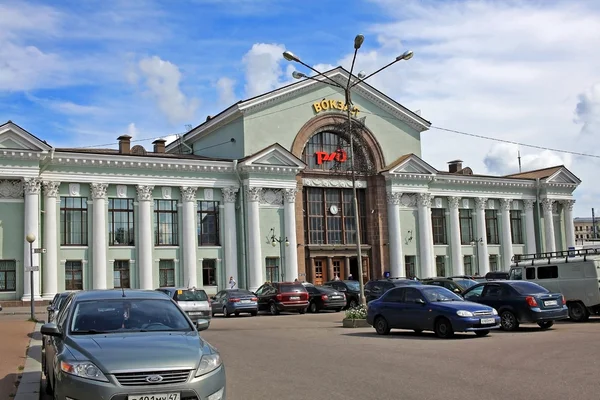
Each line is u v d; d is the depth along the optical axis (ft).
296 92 157.69
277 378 38.93
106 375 25.02
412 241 167.84
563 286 81.30
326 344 57.62
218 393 26.30
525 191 188.96
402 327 64.64
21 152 121.70
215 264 144.05
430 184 173.58
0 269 122.01
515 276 87.30
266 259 147.23
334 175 161.27
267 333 72.18
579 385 34.12
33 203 123.34
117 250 133.69
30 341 65.00
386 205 165.99
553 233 189.47
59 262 127.75
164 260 138.51
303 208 156.66
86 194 131.75
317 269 156.66
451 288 107.65
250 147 150.51
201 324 33.19
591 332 63.46
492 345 53.42
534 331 67.00
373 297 110.73
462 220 180.04
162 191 139.64
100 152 136.15
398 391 33.60
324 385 35.99
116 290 34.76
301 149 157.17
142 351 26.40
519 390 33.09
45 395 36.91
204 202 144.46
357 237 85.81
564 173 191.42
